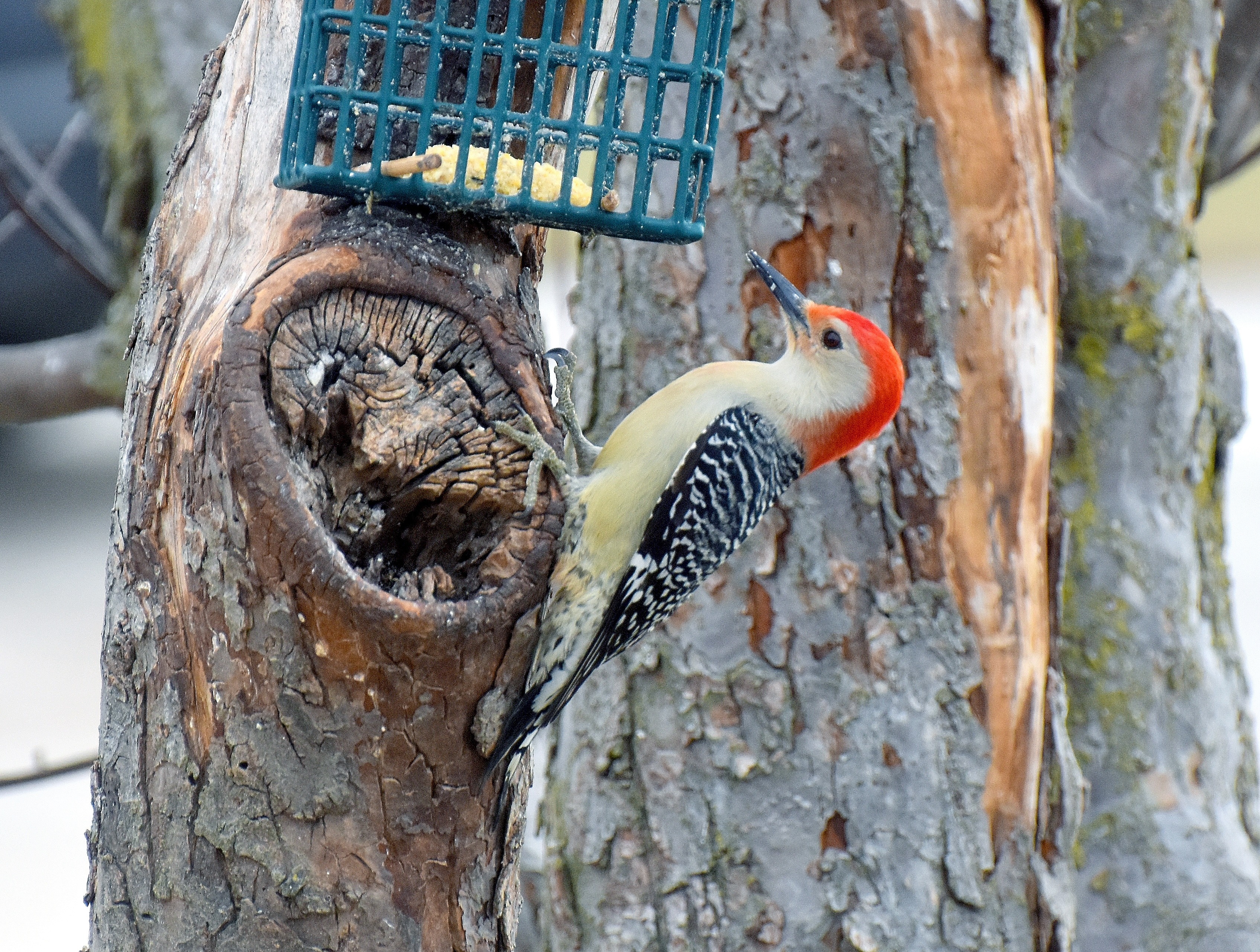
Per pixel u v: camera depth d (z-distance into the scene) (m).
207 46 9.47
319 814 4.65
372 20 4.84
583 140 5.27
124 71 9.62
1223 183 11.63
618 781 7.55
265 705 4.55
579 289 7.84
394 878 4.76
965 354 7.24
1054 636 7.78
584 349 7.78
